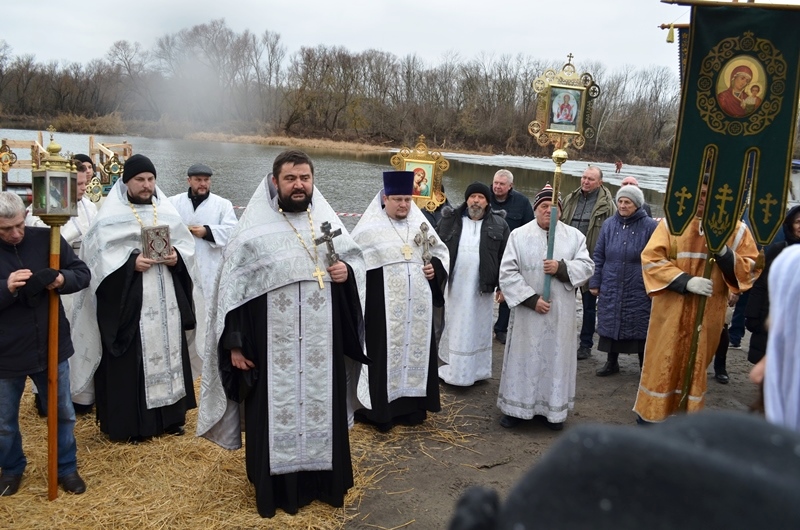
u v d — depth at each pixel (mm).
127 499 4137
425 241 5621
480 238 6391
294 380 4031
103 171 8609
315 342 4066
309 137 44062
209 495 4223
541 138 5195
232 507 4109
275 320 4008
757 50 4027
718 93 4137
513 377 5504
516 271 5461
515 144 50375
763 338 5957
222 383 4105
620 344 6672
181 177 14891
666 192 4301
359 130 46344
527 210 7957
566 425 5691
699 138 4207
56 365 3975
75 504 4047
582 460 665
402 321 5453
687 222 4281
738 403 6277
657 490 620
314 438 4078
